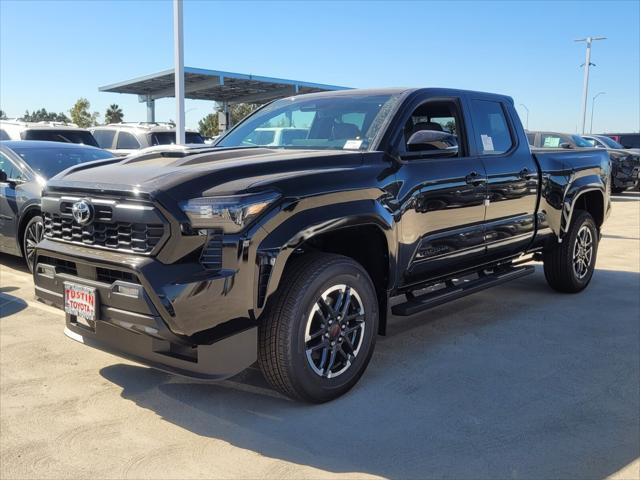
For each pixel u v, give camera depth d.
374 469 2.90
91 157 7.50
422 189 4.18
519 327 5.19
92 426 3.29
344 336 3.63
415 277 4.32
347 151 4.00
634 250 9.35
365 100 4.54
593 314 5.61
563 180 5.86
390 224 3.87
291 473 2.85
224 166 3.32
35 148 7.21
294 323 3.31
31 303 5.65
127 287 3.15
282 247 3.20
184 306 3.01
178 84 13.80
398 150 4.14
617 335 4.98
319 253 3.58
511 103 5.52
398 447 3.10
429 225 4.30
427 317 5.50
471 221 4.72
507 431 3.29
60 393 3.71
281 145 4.56
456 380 3.99
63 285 3.52
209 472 2.85
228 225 3.07
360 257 4.04
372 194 3.76
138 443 3.11
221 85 26.36
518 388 3.87
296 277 3.37
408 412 3.50
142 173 3.36
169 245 3.06
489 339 4.86
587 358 4.44
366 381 3.96
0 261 7.66
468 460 2.98
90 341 3.59
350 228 3.73
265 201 3.17
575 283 6.25
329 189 3.48
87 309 3.35
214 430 3.26
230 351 3.17
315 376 3.47
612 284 6.89
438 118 4.84
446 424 3.36
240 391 3.78
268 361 3.37
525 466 2.94
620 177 21.00
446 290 4.71
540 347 4.67
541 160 5.64
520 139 5.48
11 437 3.15
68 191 3.52
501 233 5.11
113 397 3.66
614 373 4.15
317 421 3.38
